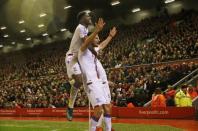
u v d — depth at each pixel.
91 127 5.46
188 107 17.20
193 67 21.89
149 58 27.06
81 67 5.57
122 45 34.34
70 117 6.40
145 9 39.94
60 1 37.12
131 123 16.36
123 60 29.88
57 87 28.27
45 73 40.03
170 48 26.66
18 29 49.12
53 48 48.12
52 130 15.08
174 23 33.03
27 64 47.44
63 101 24.88
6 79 45.06
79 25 5.73
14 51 54.53
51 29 48.19
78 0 37.53
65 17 42.72
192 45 25.92
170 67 22.92
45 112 25.44
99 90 5.45
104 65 30.81
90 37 5.36
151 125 14.97
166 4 38.44
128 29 37.97
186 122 15.70
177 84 20.27
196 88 18.66
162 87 20.92
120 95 21.00
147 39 33.59
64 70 38.19
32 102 27.80
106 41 6.55
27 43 53.59
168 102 18.33
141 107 19.20
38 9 39.44
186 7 37.16
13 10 39.53
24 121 21.19
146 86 21.00
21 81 38.03
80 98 23.02
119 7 39.97
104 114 5.58
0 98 32.75
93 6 39.41
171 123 15.53
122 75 24.72
